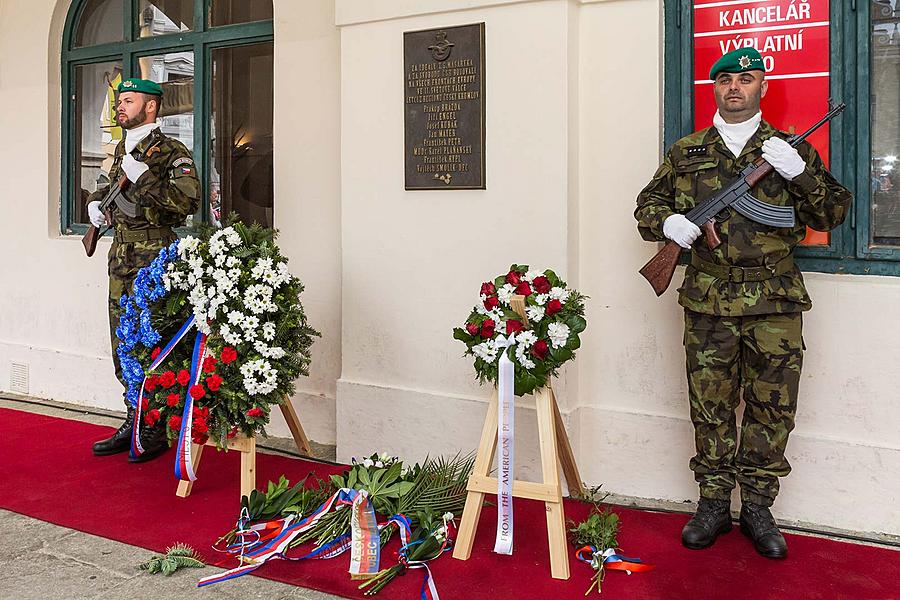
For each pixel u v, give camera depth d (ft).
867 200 11.34
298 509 11.25
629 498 12.57
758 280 10.36
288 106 15.55
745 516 10.84
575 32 12.57
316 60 15.20
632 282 12.57
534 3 12.47
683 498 12.34
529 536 11.10
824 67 11.48
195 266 12.03
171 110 17.60
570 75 12.43
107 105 18.51
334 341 15.25
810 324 11.53
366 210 14.05
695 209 10.53
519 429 12.80
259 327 11.96
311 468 13.87
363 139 14.02
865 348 11.25
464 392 13.32
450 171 13.19
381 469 11.66
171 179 13.85
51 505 12.16
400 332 13.83
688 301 10.76
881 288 11.12
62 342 18.54
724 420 10.86
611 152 12.61
